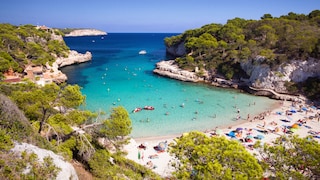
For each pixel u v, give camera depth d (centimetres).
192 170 1894
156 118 5325
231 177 1616
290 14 12781
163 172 3225
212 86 8269
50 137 2347
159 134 4562
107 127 2509
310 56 7112
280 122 5134
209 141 1972
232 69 8650
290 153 1975
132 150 3850
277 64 7425
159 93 7262
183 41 14538
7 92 2333
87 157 2358
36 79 6512
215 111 5825
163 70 9975
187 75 9031
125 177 2398
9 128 1675
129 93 7188
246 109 5997
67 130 2472
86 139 2398
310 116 5353
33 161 1429
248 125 4988
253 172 1675
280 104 6412
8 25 11275
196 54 10512
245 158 1747
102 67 11362
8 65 6300
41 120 2333
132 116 5409
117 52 17800
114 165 2602
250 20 13088
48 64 8719
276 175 1800
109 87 7812
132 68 11138
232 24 11838
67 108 2478
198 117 5425
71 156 2259
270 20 10962
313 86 6738
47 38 12619
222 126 4947
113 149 3359
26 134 1755
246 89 7794
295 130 4606
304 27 9769
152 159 3650
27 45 9088
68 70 10544
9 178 1284
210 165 1697
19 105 2147
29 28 12138
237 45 9481
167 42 15888
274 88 7269
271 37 8869
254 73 7888
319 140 4225
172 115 5519
